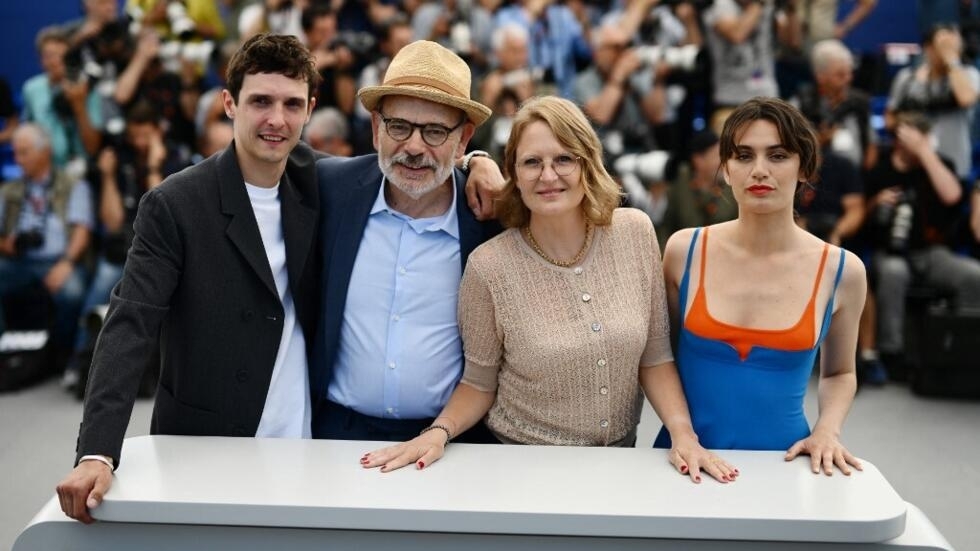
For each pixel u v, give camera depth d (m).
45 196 5.28
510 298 2.07
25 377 5.04
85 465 1.79
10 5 6.83
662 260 2.26
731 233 2.13
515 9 5.52
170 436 2.09
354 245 2.26
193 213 2.09
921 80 5.26
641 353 2.12
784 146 1.97
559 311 2.06
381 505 1.72
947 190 5.03
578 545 1.73
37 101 5.34
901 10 6.64
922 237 5.12
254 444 2.05
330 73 5.23
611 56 5.22
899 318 5.08
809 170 2.03
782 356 2.05
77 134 5.31
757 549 1.72
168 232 2.06
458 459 1.97
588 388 2.07
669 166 4.88
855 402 4.83
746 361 2.07
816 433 2.03
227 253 2.12
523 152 2.03
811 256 2.06
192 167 2.18
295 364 2.27
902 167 5.09
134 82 5.30
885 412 4.67
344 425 2.31
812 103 5.08
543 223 2.08
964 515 3.52
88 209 5.28
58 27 5.43
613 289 2.08
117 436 1.85
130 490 1.78
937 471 3.94
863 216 5.09
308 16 5.27
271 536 1.76
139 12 5.69
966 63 5.26
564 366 2.05
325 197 2.31
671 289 2.22
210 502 1.73
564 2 5.66
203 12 5.66
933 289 5.08
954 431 4.41
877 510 1.72
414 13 5.66
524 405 2.12
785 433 2.09
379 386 2.24
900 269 5.06
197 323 2.11
